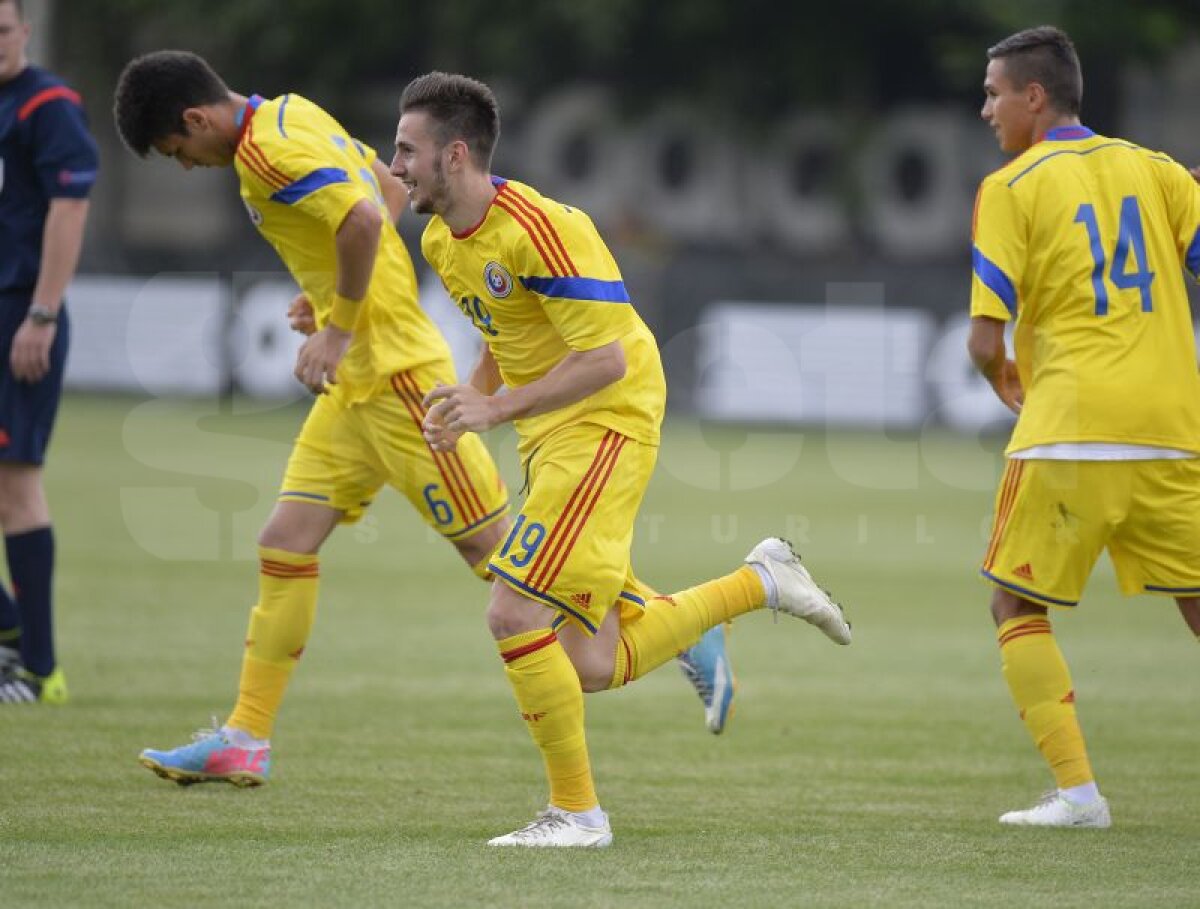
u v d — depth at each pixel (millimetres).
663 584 34875
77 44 104812
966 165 102188
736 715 24391
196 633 29500
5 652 24016
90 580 34750
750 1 99625
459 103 16672
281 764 20484
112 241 100375
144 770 19844
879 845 16938
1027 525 18016
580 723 16797
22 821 17250
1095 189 18047
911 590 36562
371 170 20422
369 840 16719
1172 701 25984
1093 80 99375
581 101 102750
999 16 94312
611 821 17969
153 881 14891
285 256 20312
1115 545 18438
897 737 23016
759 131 102000
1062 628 32938
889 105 103750
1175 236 18422
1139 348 17828
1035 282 18078
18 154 23359
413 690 25406
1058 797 18125
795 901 14617
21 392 23109
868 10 99562
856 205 100312
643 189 103750
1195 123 100062
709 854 16422
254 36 103000
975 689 26641
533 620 16688
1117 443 17656
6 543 23406
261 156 19156
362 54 102000
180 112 19391
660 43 101000
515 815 18047
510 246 16531
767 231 103688
